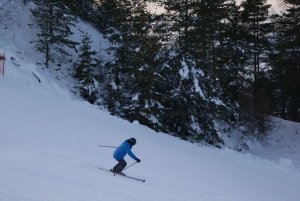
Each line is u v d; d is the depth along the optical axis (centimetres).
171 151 2238
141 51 3191
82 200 685
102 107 3219
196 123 3152
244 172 2211
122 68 3331
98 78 3550
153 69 3180
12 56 3200
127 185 1031
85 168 1161
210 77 3303
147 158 1827
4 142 1323
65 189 748
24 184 707
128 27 3384
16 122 1838
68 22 3572
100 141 1947
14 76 2958
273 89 4450
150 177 1378
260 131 3578
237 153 2875
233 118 3403
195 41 3303
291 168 2723
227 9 3647
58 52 3706
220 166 2180
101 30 4719
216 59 3619
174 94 3164
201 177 1673
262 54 4381
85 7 4834
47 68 3419
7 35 3541
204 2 3306
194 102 3172
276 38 4347
